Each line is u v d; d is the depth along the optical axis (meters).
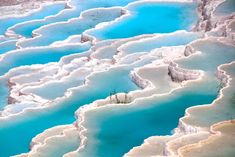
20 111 29.80
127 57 34.09
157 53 33.81
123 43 37.25
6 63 37.38
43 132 26.22
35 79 34.28
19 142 27.05
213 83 27.92
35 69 35.84
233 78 27.33
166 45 35.75
